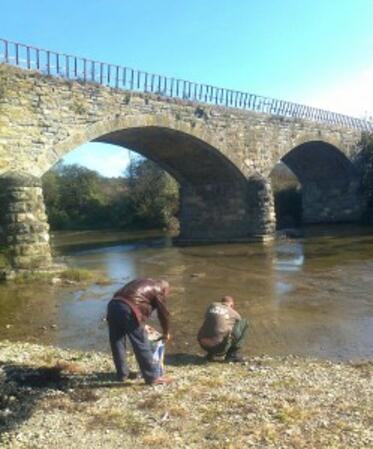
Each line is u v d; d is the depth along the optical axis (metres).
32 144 28.64
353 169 57.88
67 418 8.40
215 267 29.58
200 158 42.88
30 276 24.64
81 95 31.02
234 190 44.34
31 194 25.89
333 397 9.05
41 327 16.22
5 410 8.76
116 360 10.07
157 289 10.19
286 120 47.28
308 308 18.11
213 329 11.97
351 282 23.08
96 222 78.25
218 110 40.19
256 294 20.97
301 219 64.19
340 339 14.07
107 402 9.05
